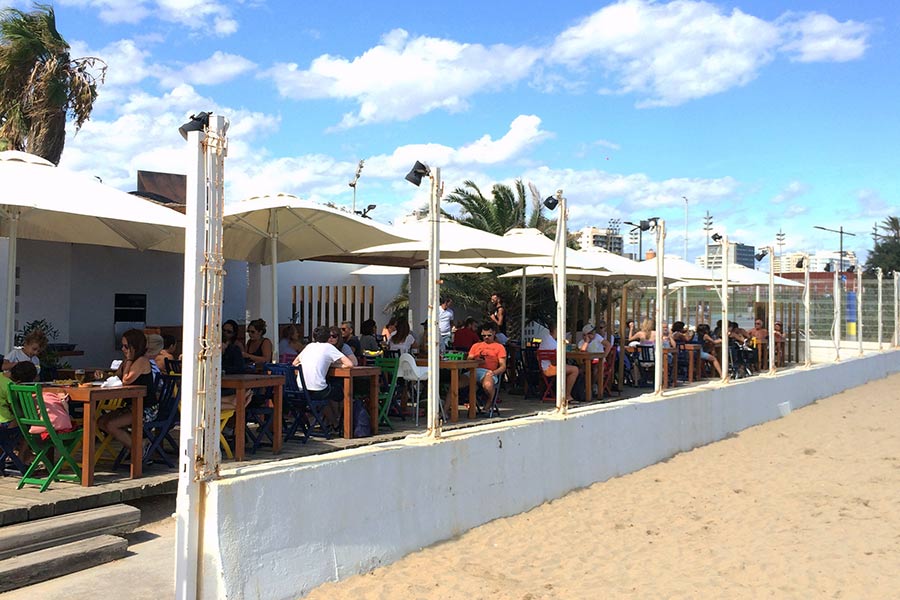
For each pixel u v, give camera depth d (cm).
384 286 1928
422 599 521
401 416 1020
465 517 680
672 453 1095
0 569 493
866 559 645
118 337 1327
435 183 650
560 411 853
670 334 1695
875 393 1942
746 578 597
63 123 1612
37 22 1592
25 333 1171
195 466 459
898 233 6250
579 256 1473
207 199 464
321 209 897
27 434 614
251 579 471
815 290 2867
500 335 1442
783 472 997
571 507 790
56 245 1230
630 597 552
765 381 1469
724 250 1306
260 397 794
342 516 547
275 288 968
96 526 568
